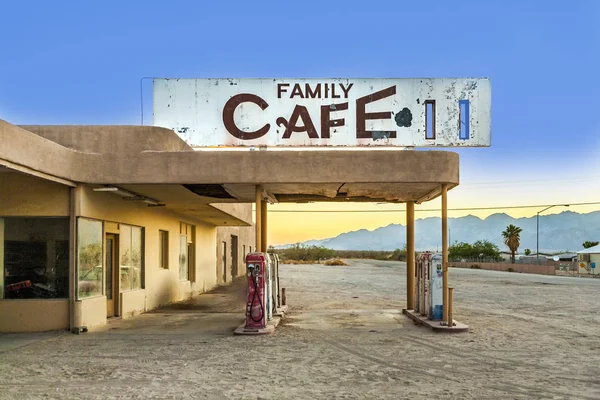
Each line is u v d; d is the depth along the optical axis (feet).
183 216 78.69
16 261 44.27
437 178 43.98
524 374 29.19
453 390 25.77
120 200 52.90
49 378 28.25
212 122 49.75
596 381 27.68
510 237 301.02
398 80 49.62
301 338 41.24
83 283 45.32
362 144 49.24
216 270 106.63
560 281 132.87
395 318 53.93
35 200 43.98
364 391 25.59
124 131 48.32
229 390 25.77
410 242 58.44
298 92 49.62
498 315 57.62
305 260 301.02
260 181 43.88
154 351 35.81
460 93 49.67
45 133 48.08
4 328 43.47
